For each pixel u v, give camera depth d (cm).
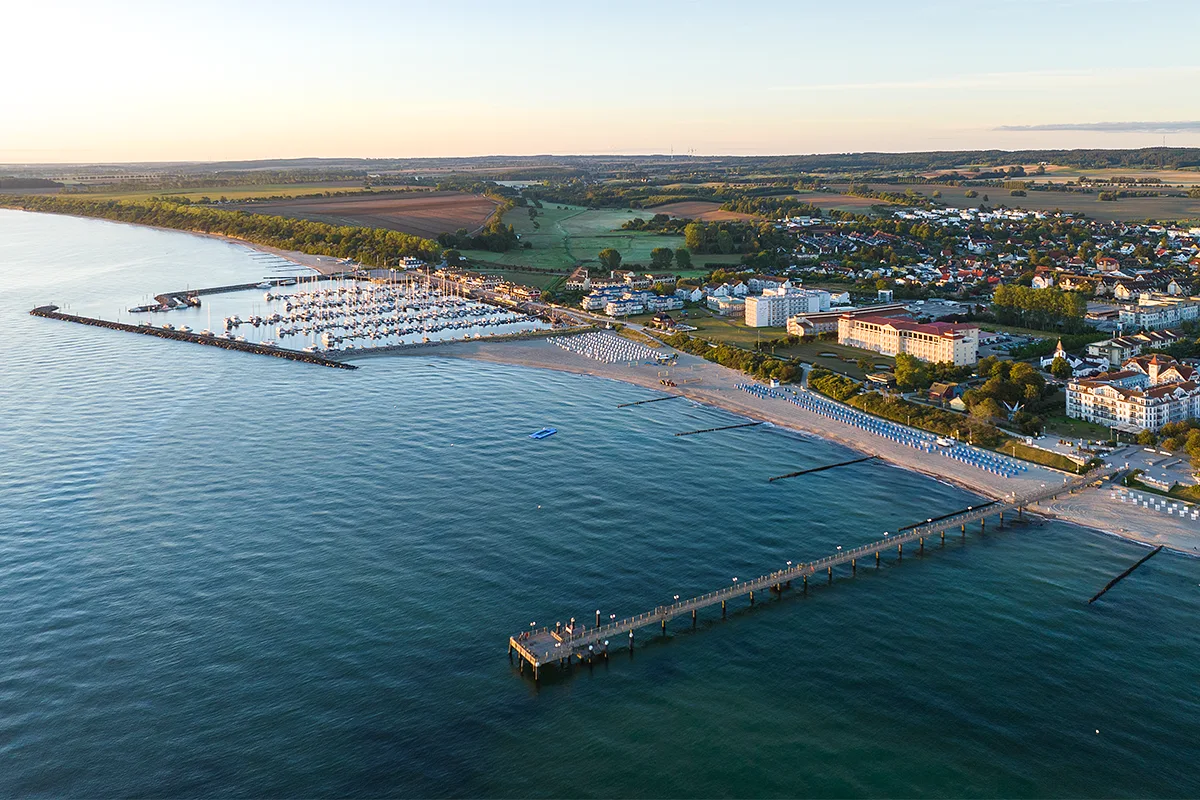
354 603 17738
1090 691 15150
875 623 17425
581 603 17888
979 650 16425
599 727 14262
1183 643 16512
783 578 18675
